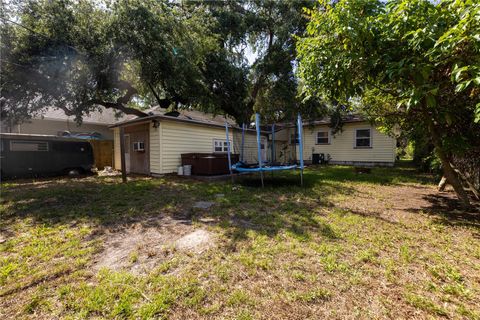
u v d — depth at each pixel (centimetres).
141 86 972
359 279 191
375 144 1208
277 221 338
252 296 173
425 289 178
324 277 196
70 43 620
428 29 236
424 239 268
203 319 151
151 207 423
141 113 962
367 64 290
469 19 188
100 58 647
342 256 230
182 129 891
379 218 347
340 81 310
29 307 162
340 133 1325
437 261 218
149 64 702
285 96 1252
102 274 202
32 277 198
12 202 459
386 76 294
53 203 452
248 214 375
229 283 189
